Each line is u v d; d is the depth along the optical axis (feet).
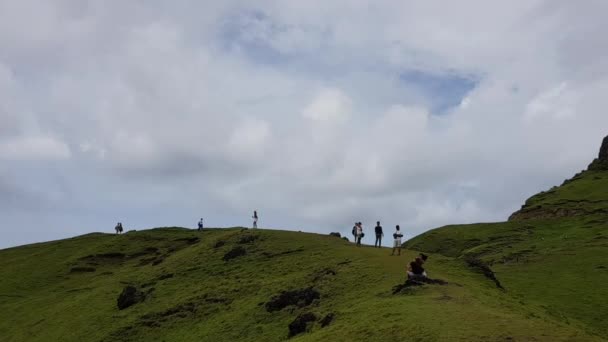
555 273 267.59
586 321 186.39
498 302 127.24
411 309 106.73
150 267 288.71
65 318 234.17
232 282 214.28
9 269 341.62
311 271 192.95
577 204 448.24
